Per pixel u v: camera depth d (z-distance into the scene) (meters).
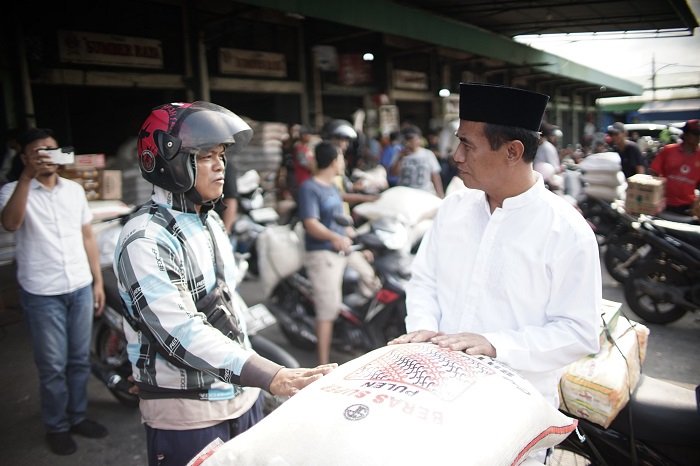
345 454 0.98
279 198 6.80
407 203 4.02
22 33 5.55
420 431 1.01
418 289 1.71
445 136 8.30
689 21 10.98
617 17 11.57
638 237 5.02
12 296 4.73
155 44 6.81
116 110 8.80
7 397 3.54
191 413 1.56
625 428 1.83
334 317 3.59
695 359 3.82
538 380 1.52
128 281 1.42
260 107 9.52
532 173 1.49
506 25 12.45
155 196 1.53
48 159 2.68
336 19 5.92
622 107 24.48
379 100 9.87
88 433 3.04
